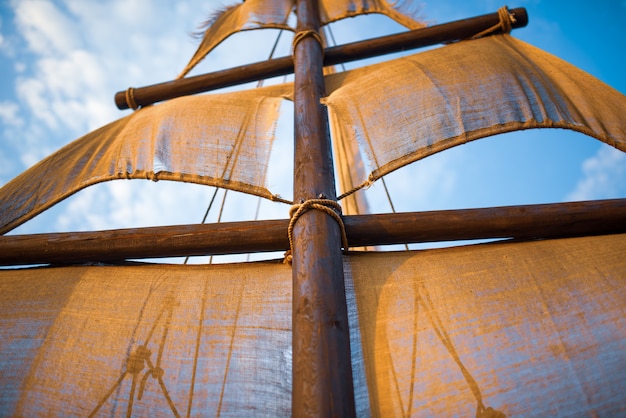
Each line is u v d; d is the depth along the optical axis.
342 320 2.52
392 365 2.68
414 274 3.08
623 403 2.43
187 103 4.62
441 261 3.15
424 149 3.62
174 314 3.06
